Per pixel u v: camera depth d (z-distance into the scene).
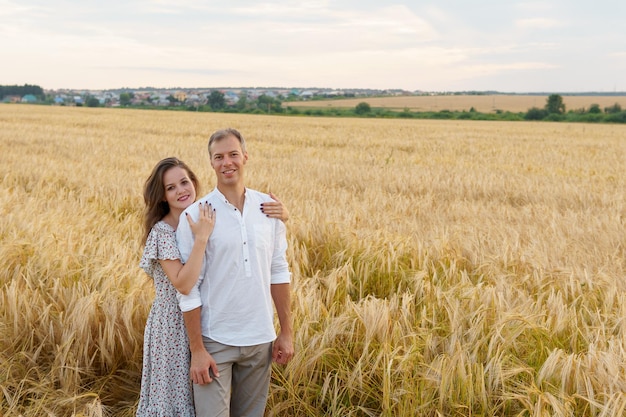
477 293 5.06
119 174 13.34
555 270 6.03
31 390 4.04
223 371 3.29
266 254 3.35
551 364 3.77
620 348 4.03
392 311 4.71
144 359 3.48
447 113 95.81
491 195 13.48
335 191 12.59
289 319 3.54
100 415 3.62
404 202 11.17
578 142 31.94
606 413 3.36
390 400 3.76
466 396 3.66
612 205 12.12
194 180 3.60
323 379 4.16
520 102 171.62
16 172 13.37
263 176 13.84
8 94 198.75
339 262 6.82
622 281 6.22
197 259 3.12
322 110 110.62
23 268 5.57
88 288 5.05
